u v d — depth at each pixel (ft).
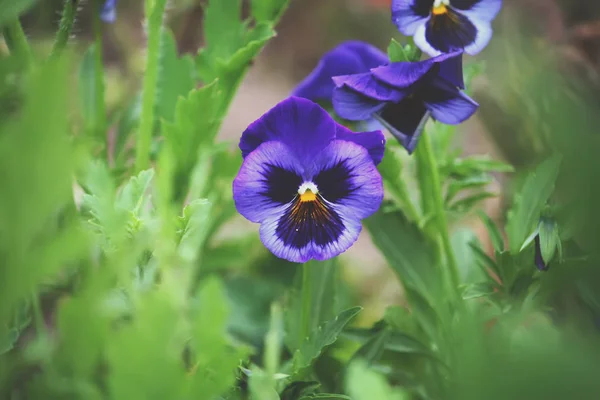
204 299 0.94
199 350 0.95
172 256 1.03
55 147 0.79
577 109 0.96
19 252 0.84
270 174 1.32
